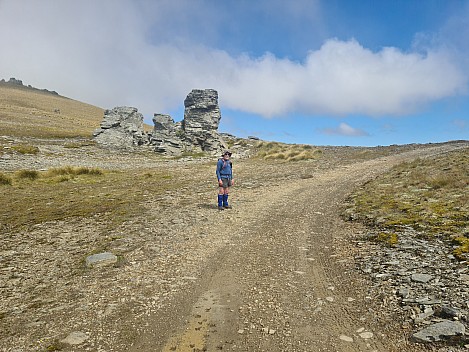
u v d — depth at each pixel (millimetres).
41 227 10648
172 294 6016
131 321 5098
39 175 21938
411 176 16469
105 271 7133
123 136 44188
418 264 6414
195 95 44719
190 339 4602
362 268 6672
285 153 35938
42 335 4715
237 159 37531
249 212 12719
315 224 10672
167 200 15102
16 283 6555
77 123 82875
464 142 42781
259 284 6352
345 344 4320
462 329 4125
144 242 9109
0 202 14375
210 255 8070
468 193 11297
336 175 22281
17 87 185375
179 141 42188
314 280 6414
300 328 4773
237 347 4387
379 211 10852
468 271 5781
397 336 4336
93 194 16500
